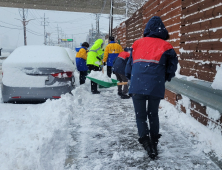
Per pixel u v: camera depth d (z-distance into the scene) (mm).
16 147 2467
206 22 3131
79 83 7398
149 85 2398
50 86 4406
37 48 5246
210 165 2279
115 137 3049
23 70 4312
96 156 2494
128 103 5109
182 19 3969
